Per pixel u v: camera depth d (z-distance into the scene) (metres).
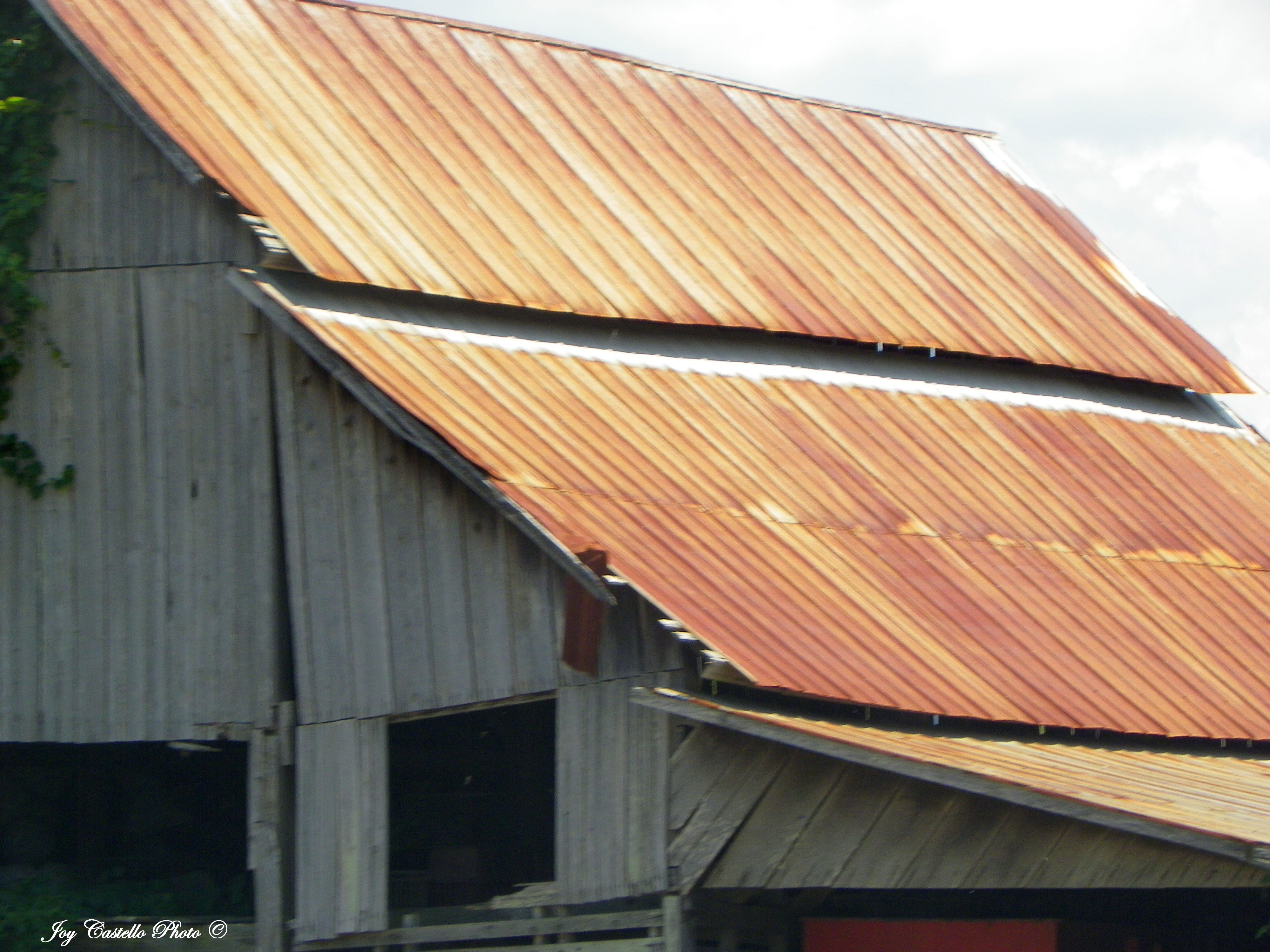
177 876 31.53
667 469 28.34
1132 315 43.06
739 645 23.55
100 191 28.88
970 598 28.86
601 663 24.97
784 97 43.53
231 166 28.88
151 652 27.77
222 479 27.67
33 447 28.59
